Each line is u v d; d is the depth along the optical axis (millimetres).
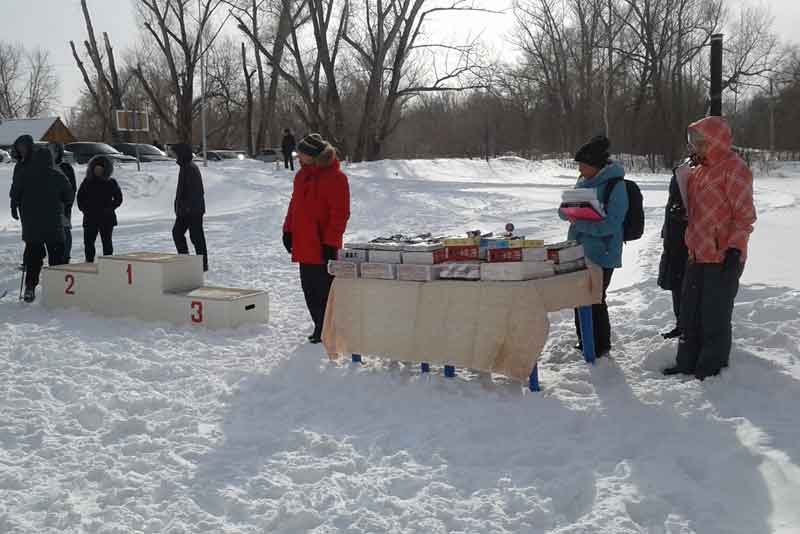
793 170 43562
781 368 5070
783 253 9789
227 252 13164
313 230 6648
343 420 4852
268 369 6004
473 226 16438
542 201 22016
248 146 52250
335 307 5980
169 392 5414
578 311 6020
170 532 3379
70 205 10227
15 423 4719
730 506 3502
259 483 3861
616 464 3957
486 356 5273
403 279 5641
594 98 54844
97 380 5621
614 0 51812
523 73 58250
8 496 3723
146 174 25156
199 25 44875
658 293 7582
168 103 61219
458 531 3379
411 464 4086
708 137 5008
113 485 3885
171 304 7574
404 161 37812
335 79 40625
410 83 40844
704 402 4738
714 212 5027
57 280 8398
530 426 4582
